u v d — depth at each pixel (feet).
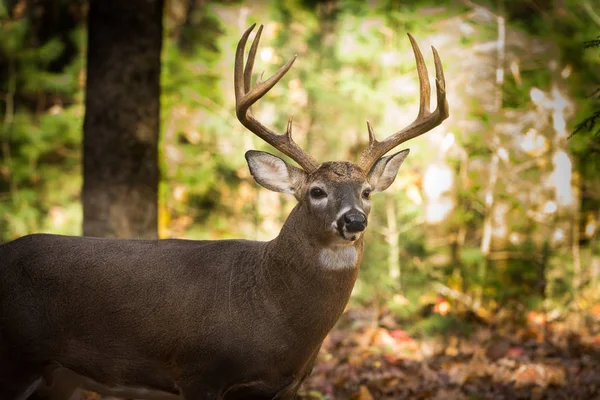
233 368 24.22
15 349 25.29
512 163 50.24
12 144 59.47
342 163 24.86
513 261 47.16
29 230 57.16
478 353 37.70
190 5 66.23
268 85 25.31
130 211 38.22
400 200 46.32
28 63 58.75
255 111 57.77
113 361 25.17
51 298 25.12
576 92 49.44
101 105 38.19
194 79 55.57
